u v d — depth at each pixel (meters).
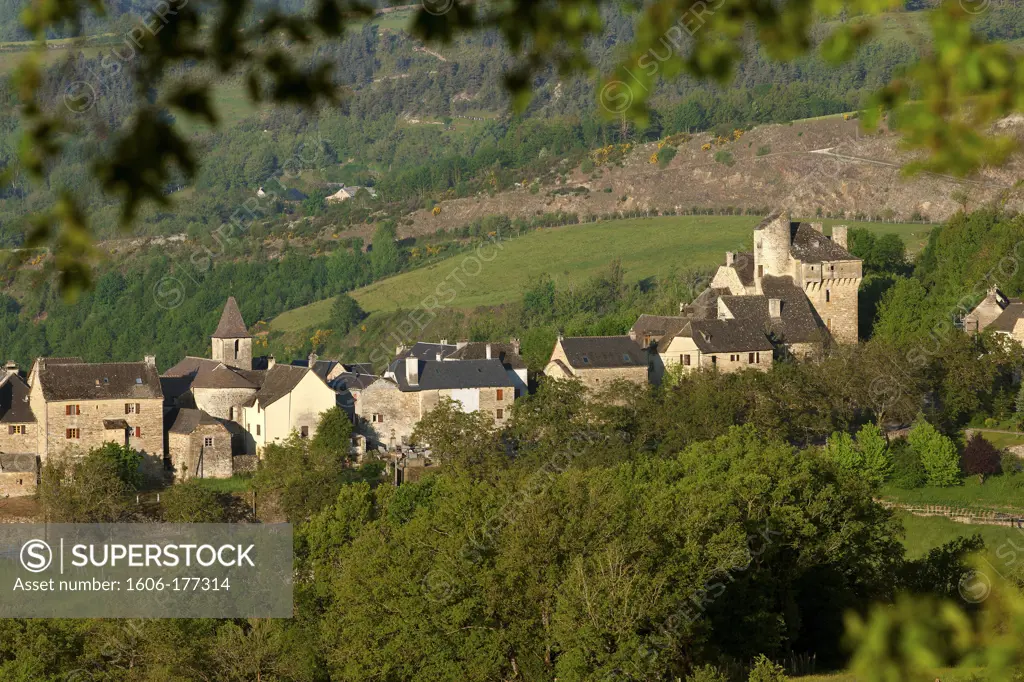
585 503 150.50
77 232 16.67
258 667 143.12
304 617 157.38
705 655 142.38
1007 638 28.92
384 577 144.38
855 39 17.58
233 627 147.50
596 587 133.00
